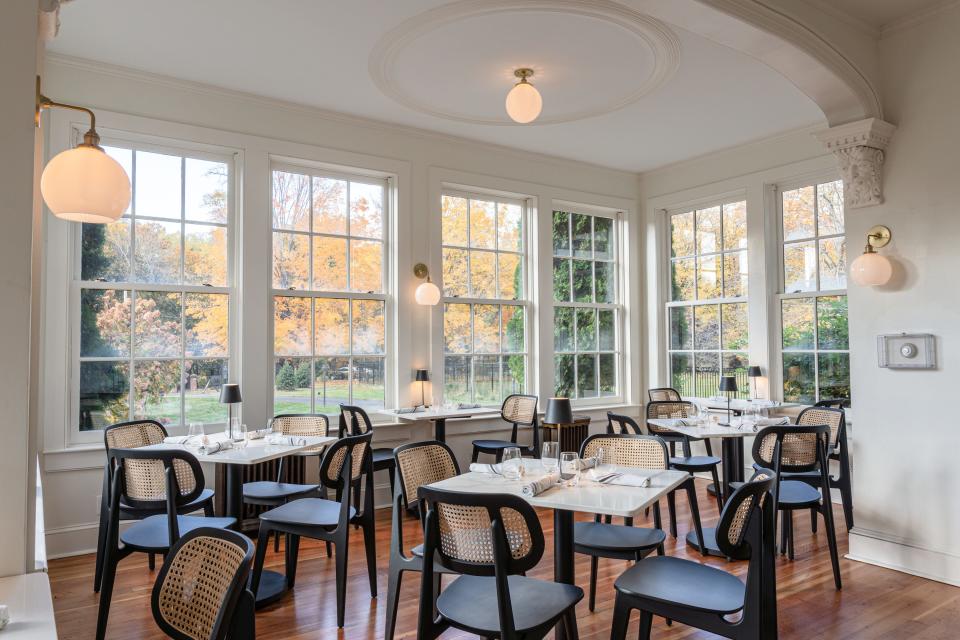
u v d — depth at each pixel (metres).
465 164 5.96
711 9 2.99
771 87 4.70
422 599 2.16
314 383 5.21
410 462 2.97
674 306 6.87
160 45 4.05
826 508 3.59
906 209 3.80
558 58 4.12
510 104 4.01
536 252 6.43
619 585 2.31
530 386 6.43
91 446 4.23
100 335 4.36
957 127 3.61
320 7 3.57
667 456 3.21
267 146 4.93
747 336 6.20
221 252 4.82
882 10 3.72
